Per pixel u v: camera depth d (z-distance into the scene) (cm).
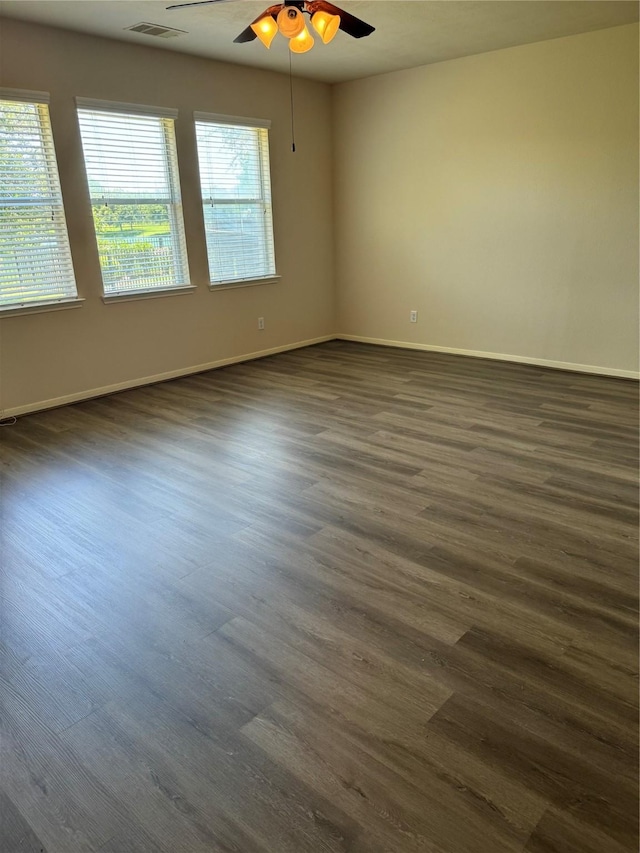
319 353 648
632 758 154
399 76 581
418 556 249
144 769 155
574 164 501
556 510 285
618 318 509
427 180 592
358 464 345
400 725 167
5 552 262
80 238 461
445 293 611
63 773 155
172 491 317
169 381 544
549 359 557
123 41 454
